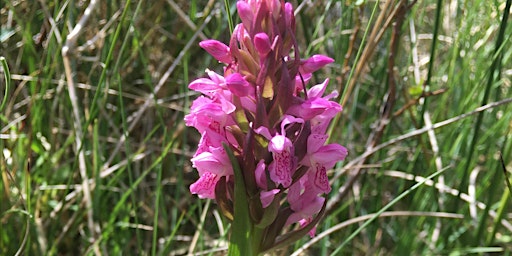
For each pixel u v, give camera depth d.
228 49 0.10
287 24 0.10
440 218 0.19
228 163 0.10
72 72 0.19
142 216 0.20
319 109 0.10
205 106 0.10
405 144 0.21
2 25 0.21
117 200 0.19
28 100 0.19
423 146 0.19
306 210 0.11
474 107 0.20
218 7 0.21
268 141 0.10
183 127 0.19
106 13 0.21
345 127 0.20
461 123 0.20
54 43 0.20
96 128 0.17
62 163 0.20
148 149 0.20
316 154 0.10
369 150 0.17
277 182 0.10
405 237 0.19
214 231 0.20
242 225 0.10
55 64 0.18
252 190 0.10
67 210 0.19
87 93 0.19
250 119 0.10
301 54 0.20
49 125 0.19
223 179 0.10
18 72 0.20
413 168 0.21
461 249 0.18
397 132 0.22
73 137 0.18
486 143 0.21
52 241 0.17
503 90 0.22
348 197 0.20
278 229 0.11
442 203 0.19
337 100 0.18
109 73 0.20
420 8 0.23
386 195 0.21
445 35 0.22
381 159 0.19
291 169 0.10
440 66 0.22
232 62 0.10
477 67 0.20
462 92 0.21
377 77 0.21
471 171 0.20
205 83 0.10
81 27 0.17
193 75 0.22
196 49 0.22
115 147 0.20
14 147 0.18
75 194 0.18
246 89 0.10
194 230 0.20
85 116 0.20
